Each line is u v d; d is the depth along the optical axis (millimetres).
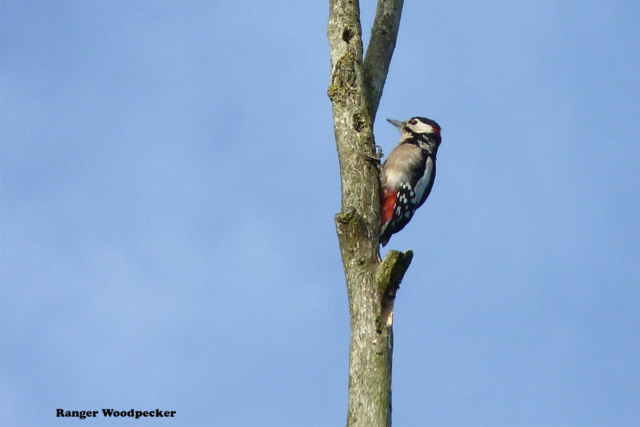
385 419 9539
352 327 10055
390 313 10070
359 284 10156
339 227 10352
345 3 12211
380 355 9781
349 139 11406
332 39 12062
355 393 9680
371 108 12383
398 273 10039
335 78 11781
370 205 11062
